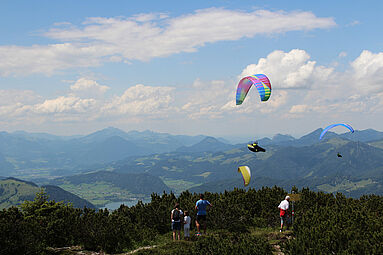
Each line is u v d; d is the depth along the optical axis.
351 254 14.10
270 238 20.30
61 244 21.44
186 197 28.91
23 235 17.95
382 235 15.54
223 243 16.56
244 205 27.38
